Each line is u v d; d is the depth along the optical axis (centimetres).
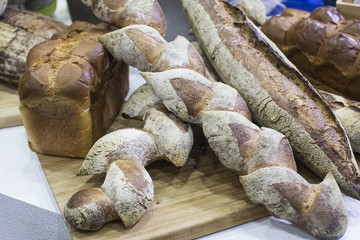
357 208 61
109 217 54
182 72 61
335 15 75
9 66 78
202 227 57
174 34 88
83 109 62
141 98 67
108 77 71
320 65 73
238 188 62
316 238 57
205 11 73
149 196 55
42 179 65
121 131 61
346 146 61
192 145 67
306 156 62
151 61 65
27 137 68
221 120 58
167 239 55
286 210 55
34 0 97
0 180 64
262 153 57
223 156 59
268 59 67
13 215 58
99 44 67
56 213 59
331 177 57
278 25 78
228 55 68
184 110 61
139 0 70
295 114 62
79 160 67
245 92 65
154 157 62
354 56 69
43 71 61
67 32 72
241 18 72
